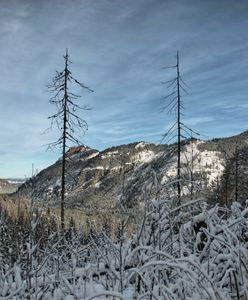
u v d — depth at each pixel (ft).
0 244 17.12
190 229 16.97
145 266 11.68
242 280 12.83
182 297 12.73
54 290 16.40
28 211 15.69
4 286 15.67
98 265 17.83
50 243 18.01
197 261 12.46
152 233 15.20
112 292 10.51
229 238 13.78
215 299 11.32
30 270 15.23
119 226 14.40
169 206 15.58
